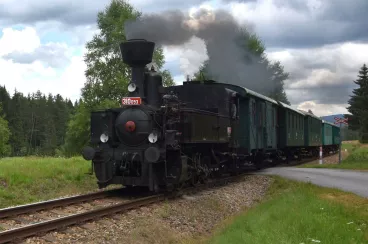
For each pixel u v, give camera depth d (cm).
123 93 4062
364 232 880
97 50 4222
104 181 1277
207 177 1594
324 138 4456
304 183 1628
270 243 764
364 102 7631
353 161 2841
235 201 1372
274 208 1108
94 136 1321
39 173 1495
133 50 1251
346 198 1330
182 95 1636
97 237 809
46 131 8944
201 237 956
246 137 1942
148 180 1234
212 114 1505
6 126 6488
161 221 992
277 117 2677
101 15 4278
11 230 732
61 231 812
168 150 1247
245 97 1931
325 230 843
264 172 2088
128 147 1275
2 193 1205
